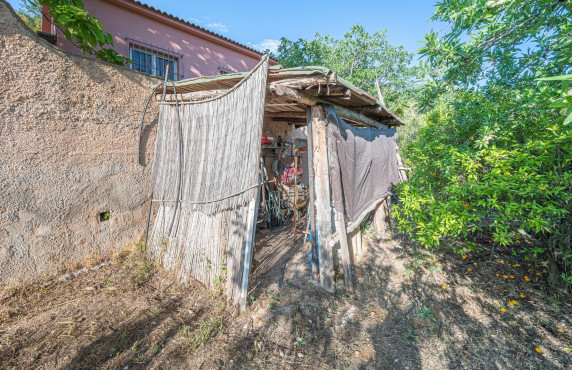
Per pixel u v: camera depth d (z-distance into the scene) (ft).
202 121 12.35
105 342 8.27
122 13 20.03
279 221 21.66
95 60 12.27
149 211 14.37
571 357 8.36
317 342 8.86
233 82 11.70
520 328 9.72
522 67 9.89
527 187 8.15
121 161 13.37
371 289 12.14
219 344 8.45
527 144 9.37
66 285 11.25
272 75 9.89
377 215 18.58
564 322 9.93
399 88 58.65
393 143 19.43
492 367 8.06
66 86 11.38
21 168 10.35
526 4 7.29
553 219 10.68
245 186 9.93
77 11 11.10
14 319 9.20
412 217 11.96
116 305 10.12
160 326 9.09
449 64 9.47
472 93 12.78
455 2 8.20
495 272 13.41
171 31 23.11
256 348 8.35
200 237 11.85
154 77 14.49
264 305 10.49
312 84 9.44
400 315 10.41
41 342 8.18
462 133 12.80
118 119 13.15
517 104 10.29
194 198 12.25
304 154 21.50
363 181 14.85
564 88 4.92
